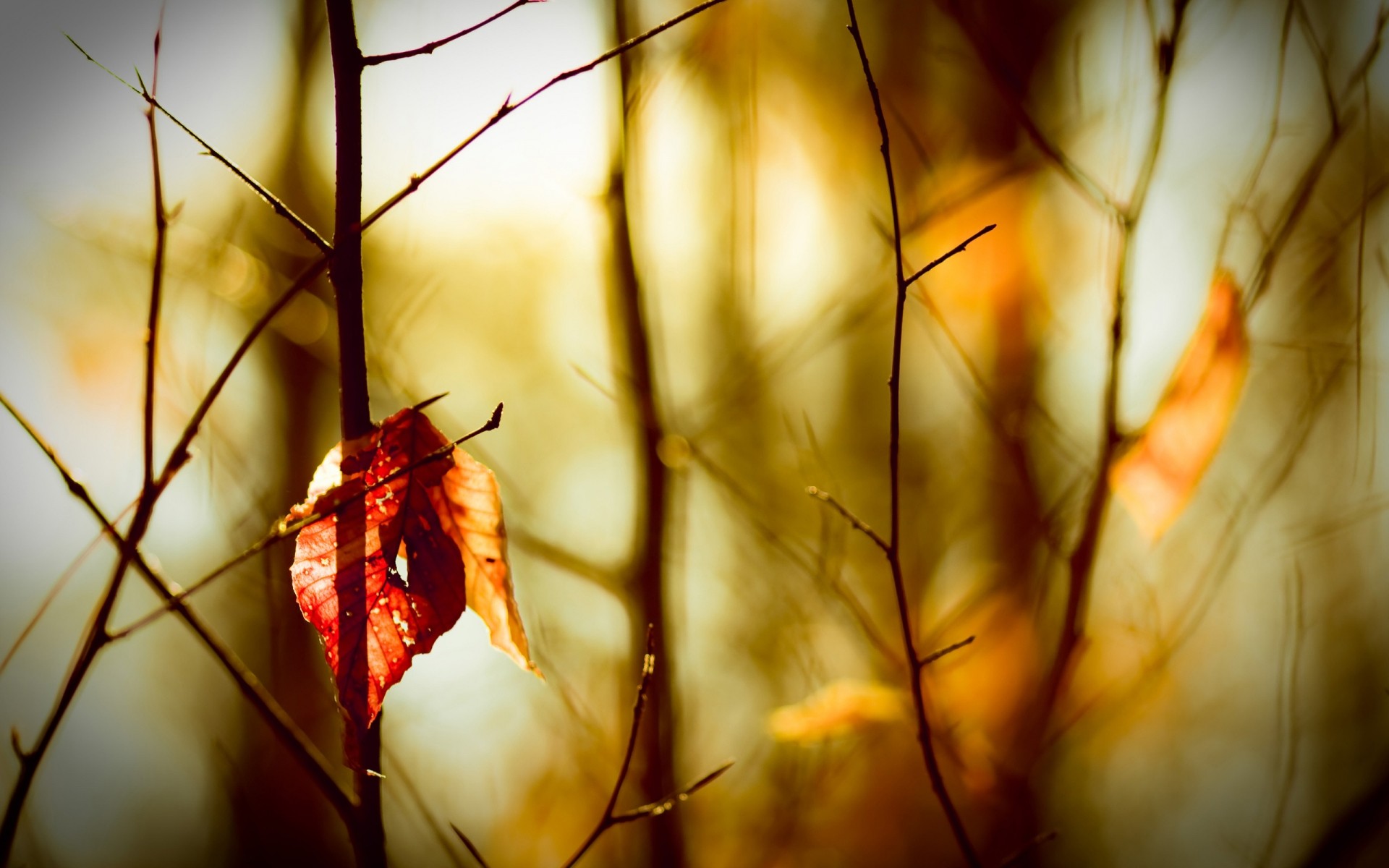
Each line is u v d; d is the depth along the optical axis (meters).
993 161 1.19
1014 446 1.03
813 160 1.33
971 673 1.15
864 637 1.26
